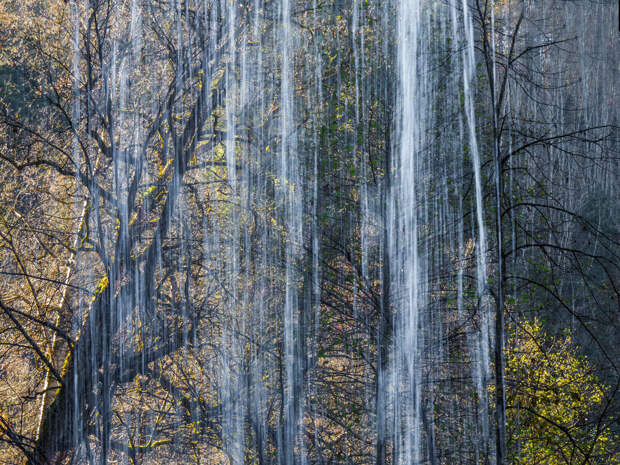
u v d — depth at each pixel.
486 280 11.05
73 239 12.22
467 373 11.90
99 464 11.30
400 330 12.32
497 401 9.78
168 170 12.05
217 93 12.78
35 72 11.99
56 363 11.29
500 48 12.32
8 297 11.46
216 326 12.75
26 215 11.88
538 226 11.67
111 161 12.05
